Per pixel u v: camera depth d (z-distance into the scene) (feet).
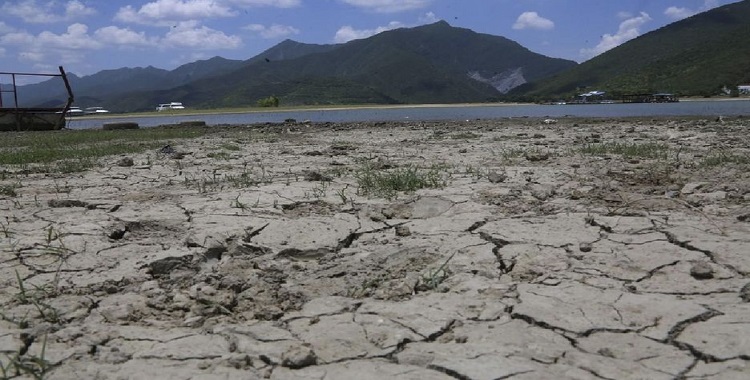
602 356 8.80
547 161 29.63
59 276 12.84
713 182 21.70
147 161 34.22
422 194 21.02
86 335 9.77
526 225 16.29
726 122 60.75
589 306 10.67
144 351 9.24
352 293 11.76
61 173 29.17
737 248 13.57
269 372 8.47
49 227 16.66
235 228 16.57
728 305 10.51
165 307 11.16
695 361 8.60
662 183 22.30
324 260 14.07
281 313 10.77
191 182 25.18
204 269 13.58
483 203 19.31
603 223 16.21
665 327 9.73
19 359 8.81
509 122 77.25
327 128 72.49
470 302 11.00
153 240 15.65
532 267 12.84
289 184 23.72
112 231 16.16
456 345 9.24
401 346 9.27
